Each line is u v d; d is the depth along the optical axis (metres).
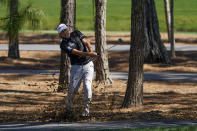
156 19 67.06
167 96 40.94
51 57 71.88
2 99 37.94
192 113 30.72
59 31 28.73
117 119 28.53
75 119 28.50
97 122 27.28
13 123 27.17
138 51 32.91
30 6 34.72
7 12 34.72
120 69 63.16
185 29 119.25
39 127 25.28
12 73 56.09
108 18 131.50
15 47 67.56
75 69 29.03
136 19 32.53
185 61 69.31
